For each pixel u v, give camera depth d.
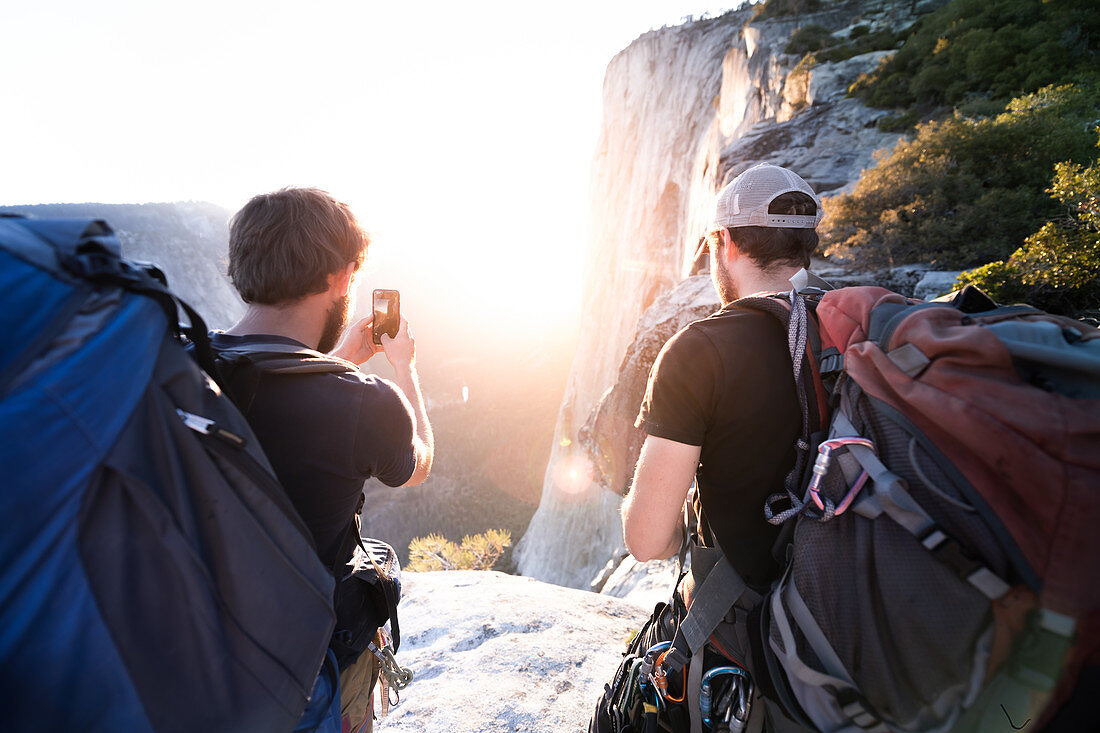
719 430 1.02
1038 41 13.27
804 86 20.45
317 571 0.80
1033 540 0.67
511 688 2.29
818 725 0.83
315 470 0.95
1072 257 6.06
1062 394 0.74
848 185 12.48
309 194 1.07
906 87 15.66
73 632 0.56
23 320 0.56
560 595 3.25
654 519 1.04
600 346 37.53
